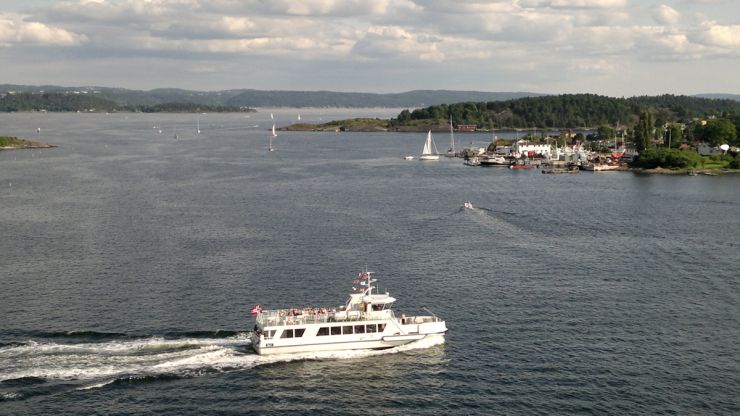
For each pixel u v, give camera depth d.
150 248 182.38
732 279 154.25
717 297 141.00
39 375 102.31
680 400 97.00
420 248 183.12
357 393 99.62
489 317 128.25
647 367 106.94
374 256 174.00
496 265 165.12
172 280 151.75
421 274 156.88
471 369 106.69
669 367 107.06
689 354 111.94
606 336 119.19
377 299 116.69
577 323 125.25
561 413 93.62
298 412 94.38
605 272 159.50
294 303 136.50
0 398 95.50
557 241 193.12
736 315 130.12
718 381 102.62
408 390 100.38
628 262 169.00
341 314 114.88
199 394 98.38
